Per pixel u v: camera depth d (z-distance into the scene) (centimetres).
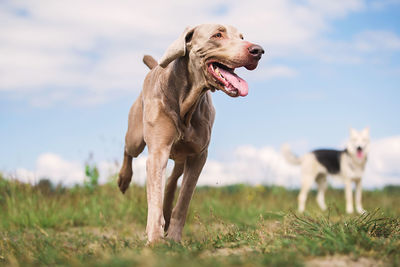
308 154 1106
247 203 807
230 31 326
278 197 1018
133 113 393
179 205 374
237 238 307
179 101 336
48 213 611
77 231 502
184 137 347
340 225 285
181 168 402
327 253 226
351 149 1025
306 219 330
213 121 377
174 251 256
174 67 336
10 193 674
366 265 208
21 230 535
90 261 232
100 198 705
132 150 403
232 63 309
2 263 277
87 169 745
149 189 319
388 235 284
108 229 541
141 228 572
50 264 247
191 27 330
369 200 1071
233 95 311
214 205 720
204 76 324
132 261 200
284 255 219
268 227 353
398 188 1217
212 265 196
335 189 1320
